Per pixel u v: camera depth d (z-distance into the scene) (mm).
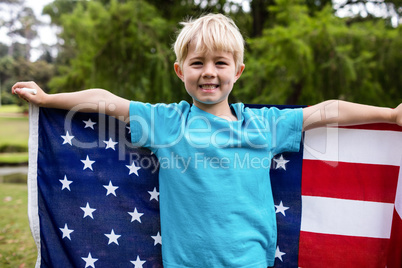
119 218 2287
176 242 1897
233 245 1837
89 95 2105
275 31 7430
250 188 1944
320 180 2318
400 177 2188
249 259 1859
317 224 2324
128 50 8492
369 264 2309
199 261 1844
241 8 10266
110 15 8500
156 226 2289
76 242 2264
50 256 2248
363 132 2285
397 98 8344
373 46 7984
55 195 2256
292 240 2332
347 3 10664
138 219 2291
